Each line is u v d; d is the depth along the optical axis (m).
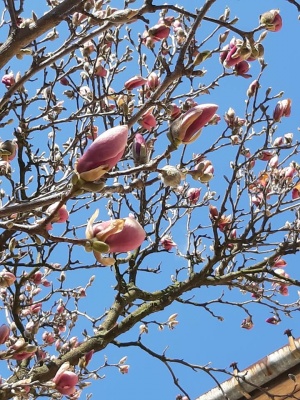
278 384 5.65
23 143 4.42
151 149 4.51
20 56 3.25
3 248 3.95
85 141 5.20
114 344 5.43
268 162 5.91
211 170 5.04
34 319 6.24
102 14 3.90
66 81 5.18
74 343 6.02
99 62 4.58
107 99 4.93
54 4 4.31
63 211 2.88
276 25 3.12
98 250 2.07
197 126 2.28
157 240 6.01
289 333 5.59
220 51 4.03
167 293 5.86
